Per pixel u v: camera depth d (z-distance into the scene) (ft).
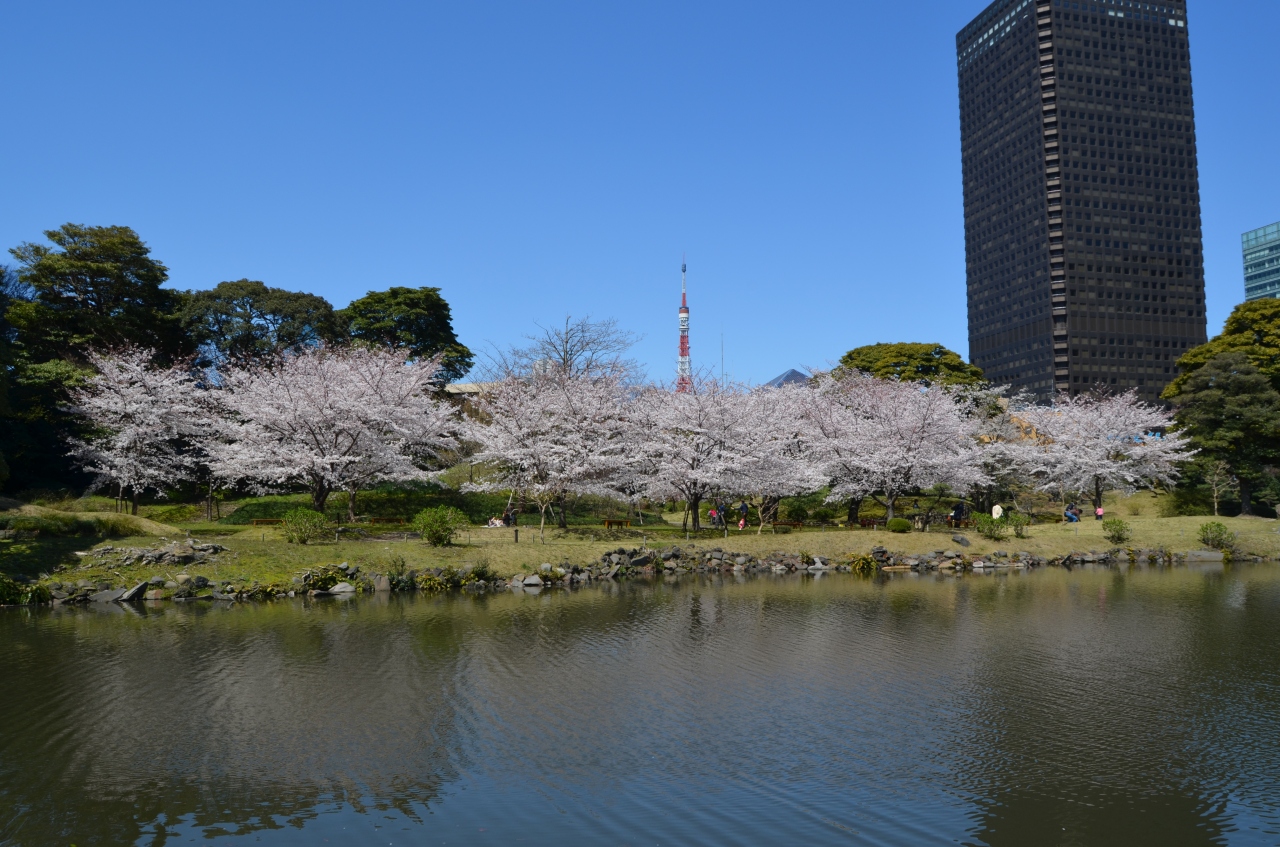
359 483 154.40
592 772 44.57
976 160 655.35
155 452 162.61
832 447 171.42
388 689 59.57
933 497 207.62
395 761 46.03
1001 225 628.28
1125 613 91.56
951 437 169.68
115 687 59.98
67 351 176.35
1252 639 77.15
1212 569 138.21
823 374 221.05
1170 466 199.11
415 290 225.76
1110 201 586.04
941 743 48.91
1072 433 200.85
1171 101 597.52
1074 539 155.12
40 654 69.87
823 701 57.11
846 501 196.34
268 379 156.97
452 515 124.16
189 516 161.48
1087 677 63.46
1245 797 41.57
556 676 63.31
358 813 39.68
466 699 57.21
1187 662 68.13
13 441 153.07
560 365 168.35
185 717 53.21
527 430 147.13
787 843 36.81
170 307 199.72
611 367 176.86
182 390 163.43
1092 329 578.66
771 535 147.13
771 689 59.98
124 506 157.38
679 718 53.36
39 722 52.39
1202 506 204.33
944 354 244.22
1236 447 191.42
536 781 43.37
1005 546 148.77
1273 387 202.08
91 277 181.78
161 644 73.77
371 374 157.07
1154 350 585.22
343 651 71.15
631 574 125.18
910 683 61.72
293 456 140.15
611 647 73.36
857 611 92.79
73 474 165.78
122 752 47.34
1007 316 622.95
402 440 162.71
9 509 113.19
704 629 81.71
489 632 79.66
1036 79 591.78
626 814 39.52
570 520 170.09
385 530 138.10
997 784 43.09
